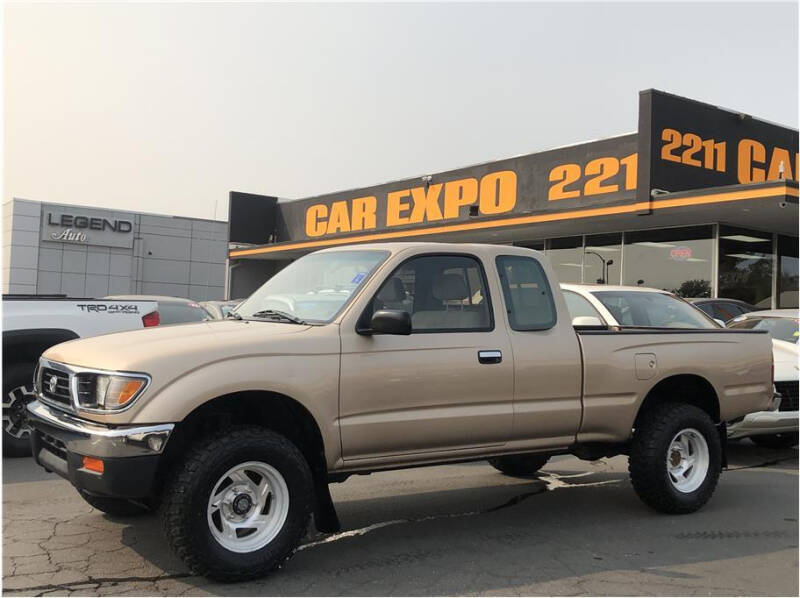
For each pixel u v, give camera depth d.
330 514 4.53
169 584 4.16
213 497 4.11
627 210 15.12
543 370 5.21
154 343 4.27
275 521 4.29
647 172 15.00
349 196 24.62
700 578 4.45
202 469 4.00
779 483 7.14
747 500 6.43
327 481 4.56
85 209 34.12
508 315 5.21
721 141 16.39
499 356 5.02
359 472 4.68
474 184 20.03
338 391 4.44
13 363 7.08
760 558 4.84
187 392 4.01
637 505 6.19
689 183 15.74
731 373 6.17
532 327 5.29
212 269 37.75
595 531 5.41
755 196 12.95
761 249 16.75
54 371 4.52
